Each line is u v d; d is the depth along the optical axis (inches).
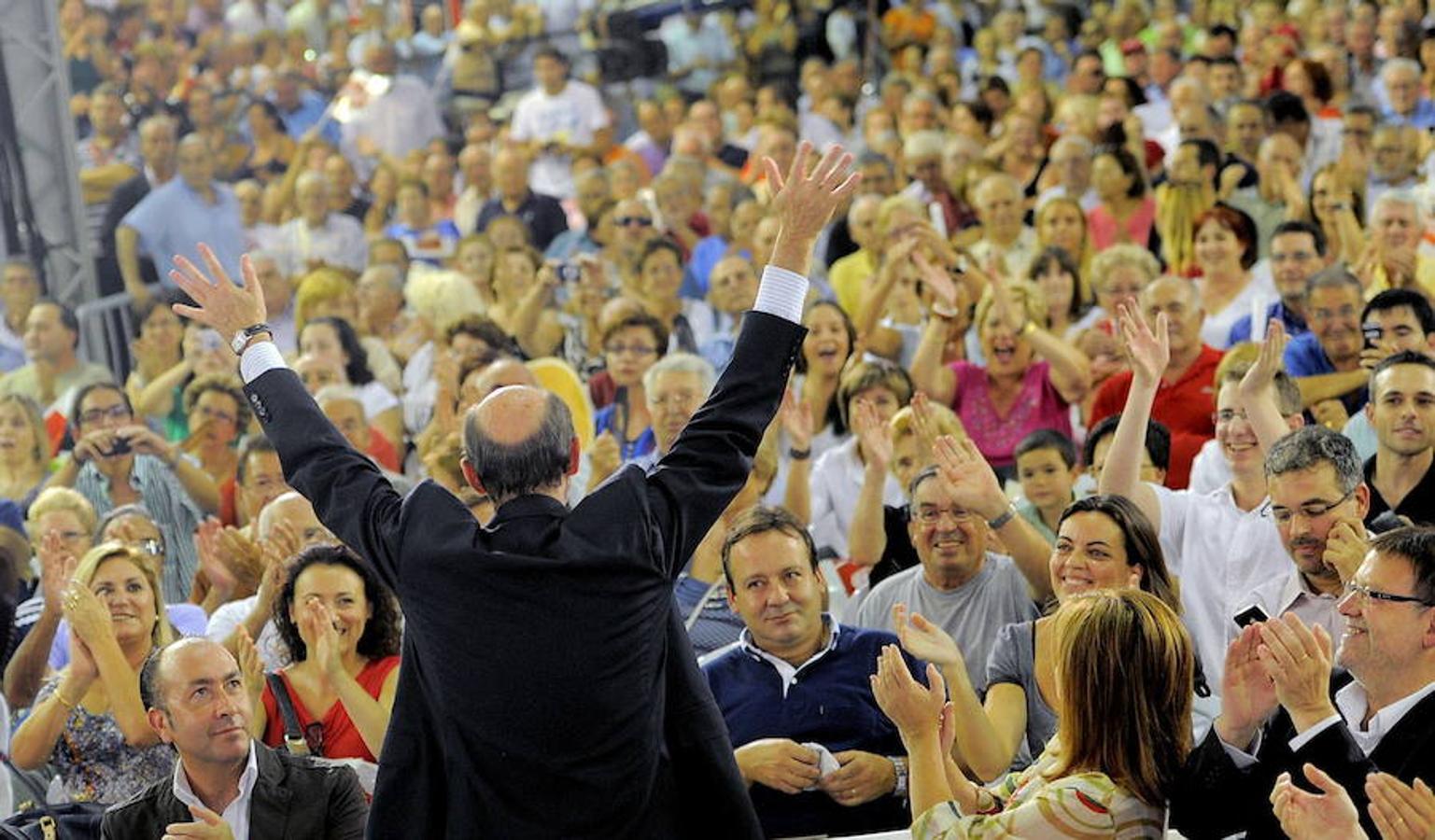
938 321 407.8
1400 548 201.5
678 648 178.5
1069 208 502.6
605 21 835.4
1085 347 419.8
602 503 173.6
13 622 329.4
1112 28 835.4
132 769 272.5
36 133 521.3
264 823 227.3
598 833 171.9
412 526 175.6
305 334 466.0
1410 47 706.2
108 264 613.9
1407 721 199.5
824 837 228.7
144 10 772.0
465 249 553.6
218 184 622.8
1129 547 246.4
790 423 330.3
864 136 722.8
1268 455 255.0
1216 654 280.1
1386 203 429.4
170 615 314.0
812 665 249.6
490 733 170.6
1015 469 400.2
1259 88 687.7
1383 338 348.5
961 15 881.5
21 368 501.4
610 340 418.9
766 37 848.9
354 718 248.1
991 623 278.8
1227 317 449.1
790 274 182.9
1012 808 186.9
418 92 780.0
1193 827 181.9
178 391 487.8
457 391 420.2
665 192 593.3
